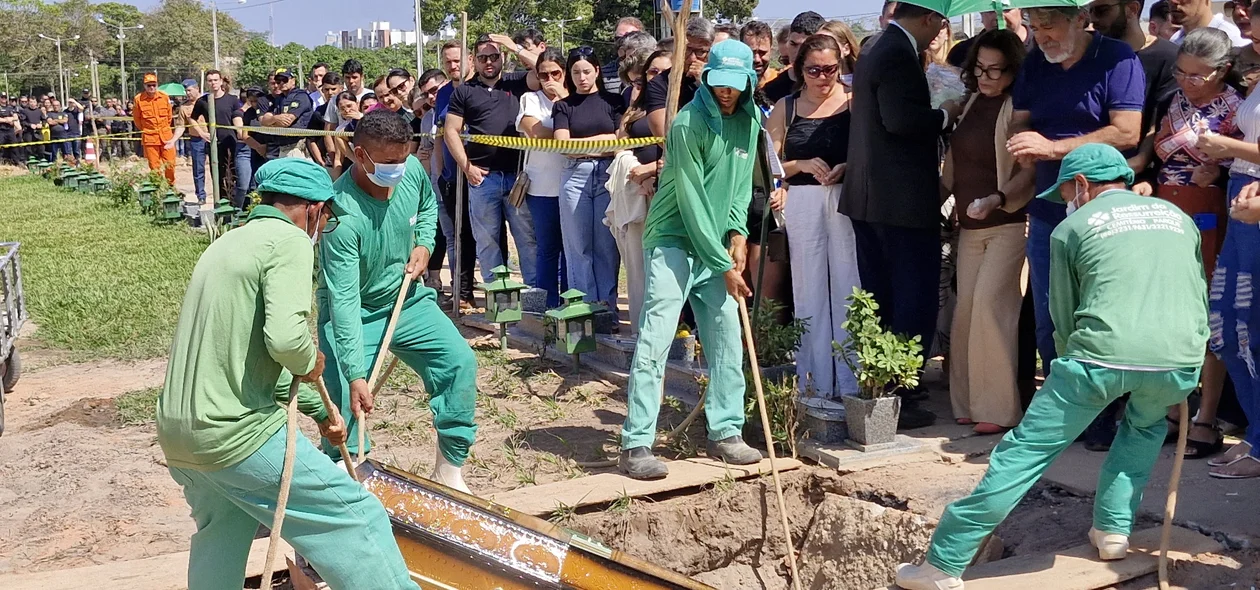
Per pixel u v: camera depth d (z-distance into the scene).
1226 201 5.84
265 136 14.05
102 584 4.68
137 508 5.83
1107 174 4.68
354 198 4.98
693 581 4.52
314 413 4.20
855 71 6.48
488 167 9.59
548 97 8.89
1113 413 6.05
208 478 3.80
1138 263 4.45
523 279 9.84
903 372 5.99
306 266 3.74
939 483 5.71
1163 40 6.15
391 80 10.84
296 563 4.86
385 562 3.90
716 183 5.63
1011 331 6.36
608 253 8.88
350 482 3.88
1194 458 5.83
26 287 12.02
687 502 5.79
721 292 5.98
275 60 79.50
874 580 5.53
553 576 4.41
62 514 5.74
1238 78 5.63
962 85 6.73
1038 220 5.95
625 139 7.71
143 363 9.02
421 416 7.31
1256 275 5.25
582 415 7.23
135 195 20.31
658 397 5.93
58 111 35.75
